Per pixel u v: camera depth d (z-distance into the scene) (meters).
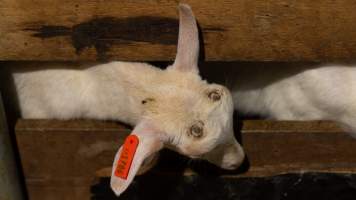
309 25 1.31
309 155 1.48
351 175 1.47
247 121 1.47
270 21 1.30
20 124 1.49
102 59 1.36
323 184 1.49
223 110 1.29
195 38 1.29
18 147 1.51
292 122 1.47
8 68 1.48
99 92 1.45
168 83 1.31
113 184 1.25
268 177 1.48
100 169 1.52
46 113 1.54
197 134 1.27
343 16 1.30
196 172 1.48
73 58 1.36
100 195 1.52
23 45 1.34
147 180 1.49
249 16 1.30
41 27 1.33
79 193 1.57
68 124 1.49
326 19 1.30
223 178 1.48
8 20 1.32
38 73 1.48
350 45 1.32
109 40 1.34
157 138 1.26
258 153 1.48
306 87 1.48
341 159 1.48
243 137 1.46
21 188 1.56
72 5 1.30
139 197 1.51
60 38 1.34
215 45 1.33
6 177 1.48
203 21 1.31
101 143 1.49
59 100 1.50
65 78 1.48
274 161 1.49
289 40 1.32
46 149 1.51
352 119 1.47
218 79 1.54
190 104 1.28
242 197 1.50
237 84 1.55
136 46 1.34
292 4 1.29
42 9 1.31
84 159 1.51
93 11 1.31
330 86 1.45
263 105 1.59
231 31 1.32
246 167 1.49
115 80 1.38
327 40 1.32
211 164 1.47
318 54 1.34
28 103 1.53
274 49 1.33
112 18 1.31
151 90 1.31
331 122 1.48
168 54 1.35
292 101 1.53
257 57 1.34
